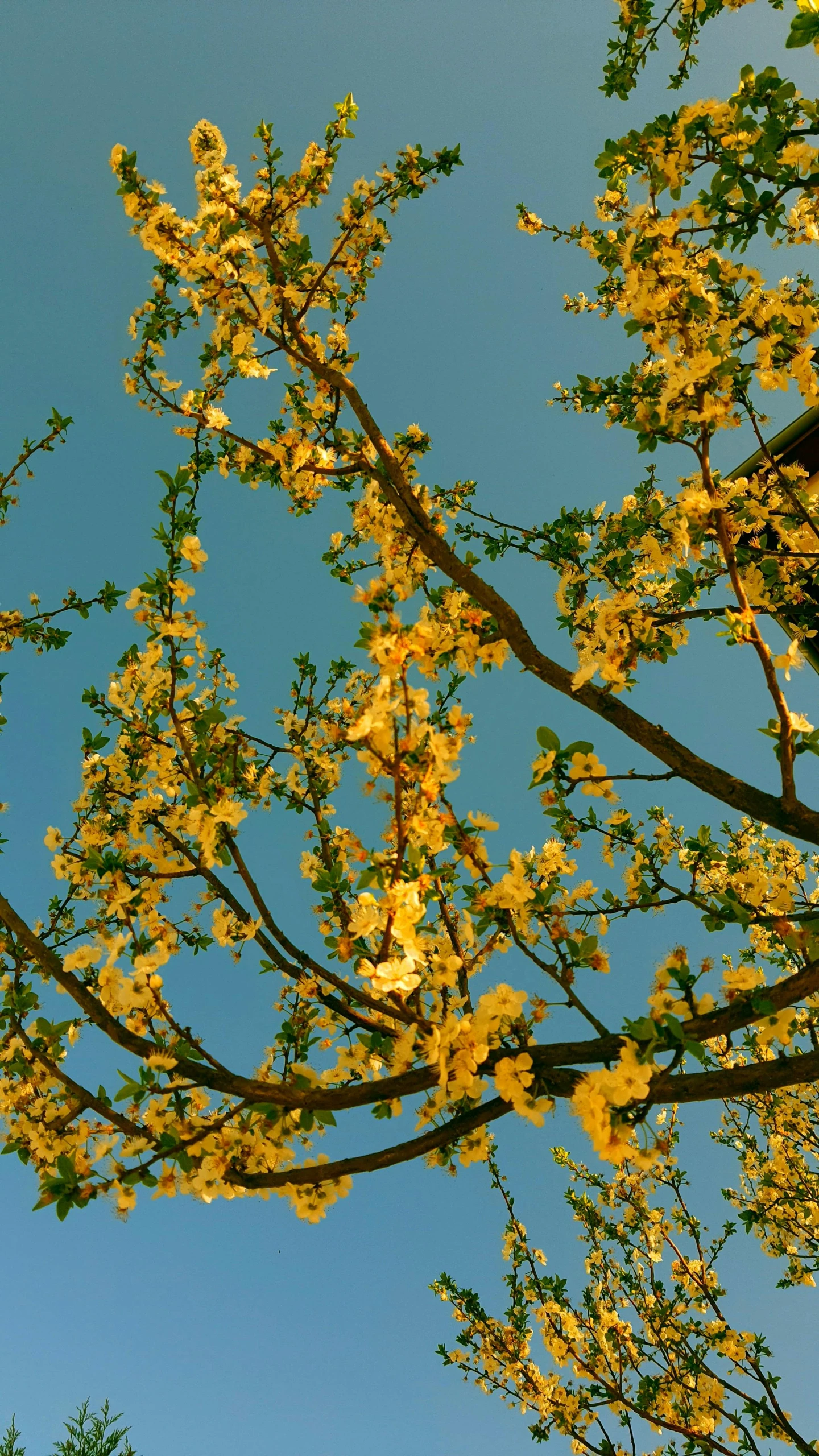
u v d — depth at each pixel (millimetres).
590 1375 6082
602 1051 2424
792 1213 6465
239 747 4062
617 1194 6859
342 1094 2535
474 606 3229
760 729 2875
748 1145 7207
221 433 4098
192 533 3406
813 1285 6469
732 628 2797
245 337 3668
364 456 3832
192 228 3451
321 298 4281
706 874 3746
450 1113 2826
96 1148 2619
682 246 3299
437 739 2227
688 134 3117
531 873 3129
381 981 2195
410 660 2203
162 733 3455
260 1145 2818
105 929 3656
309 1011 3387
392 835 2395
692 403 2895
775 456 4992
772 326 3164
